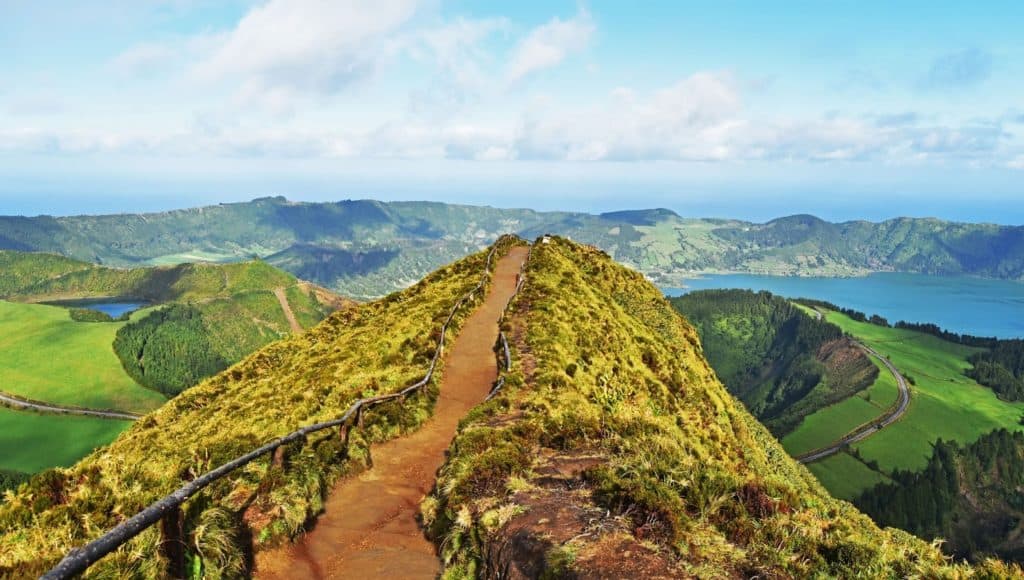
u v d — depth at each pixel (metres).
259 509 12.19
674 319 59.88
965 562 9.58
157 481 11.59
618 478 11.06
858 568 9.20
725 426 36.25
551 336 29.48
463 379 27.38
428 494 14.74
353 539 12.59
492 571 9.46
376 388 22.97
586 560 8.32
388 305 53.62
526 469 12.57
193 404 38.44
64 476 10.84
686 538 9.06
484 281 49.31
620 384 27.70
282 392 29.80
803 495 12.71
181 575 9.19
